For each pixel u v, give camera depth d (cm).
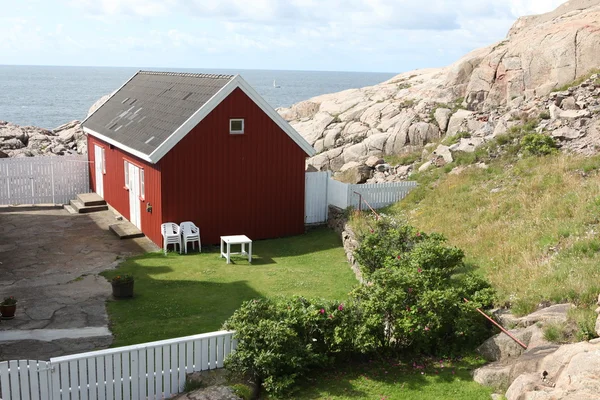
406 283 1107
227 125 2025
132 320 1377
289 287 1622
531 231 1508
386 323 1122
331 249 2016
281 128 2128
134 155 2148
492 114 2617
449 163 2334
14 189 2594
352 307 1123
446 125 2834
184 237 1953
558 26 2691
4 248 1967
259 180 2123
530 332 1030
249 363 1033
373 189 2220
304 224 2261
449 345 1116
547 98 2428
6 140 3278
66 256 1891
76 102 14125
